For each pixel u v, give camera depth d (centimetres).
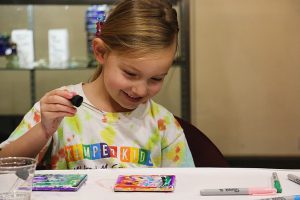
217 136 313
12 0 271
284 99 308
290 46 302
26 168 74
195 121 312
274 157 312
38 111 110
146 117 116
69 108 95
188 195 78
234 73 306
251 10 299
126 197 78
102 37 104
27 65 274
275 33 301
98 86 115
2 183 74
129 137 113
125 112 114
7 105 296
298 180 84
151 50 96
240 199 77
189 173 91
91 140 111
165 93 279
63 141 110
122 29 99
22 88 294
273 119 310
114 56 101
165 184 82
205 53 305
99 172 92
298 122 310
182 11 262
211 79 307
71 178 86
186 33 263
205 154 125
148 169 94
